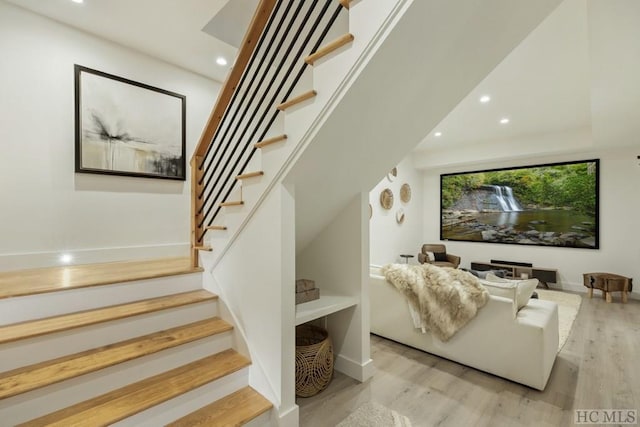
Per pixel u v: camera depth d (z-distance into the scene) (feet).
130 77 9.82
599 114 10.80
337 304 7.19
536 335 6.98
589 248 16.78
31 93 8.15
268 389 5.79
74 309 6.05
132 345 5.74
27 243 8.11
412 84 4.97
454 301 8.17
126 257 9.81
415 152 22.24
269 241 5.80
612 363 8.42
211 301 7.26
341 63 4.38
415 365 8.36
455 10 3.98
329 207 7.52
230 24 8.79
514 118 14.75
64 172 8.68
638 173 15.56
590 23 6.06
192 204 8.30
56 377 4.62
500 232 19.93
